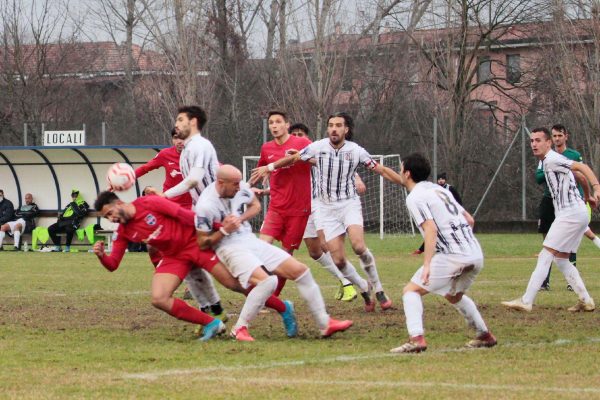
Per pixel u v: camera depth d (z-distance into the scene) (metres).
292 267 18.55
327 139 23.69
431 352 16.92
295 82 79.06
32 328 20.38
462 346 17.66
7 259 44.88
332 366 15.53
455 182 69.00
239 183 18.00
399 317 22.48
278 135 23.75
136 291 28.75
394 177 23.28
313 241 24.88
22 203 54.03
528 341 18.31
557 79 73.88
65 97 90.94
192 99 79.62
